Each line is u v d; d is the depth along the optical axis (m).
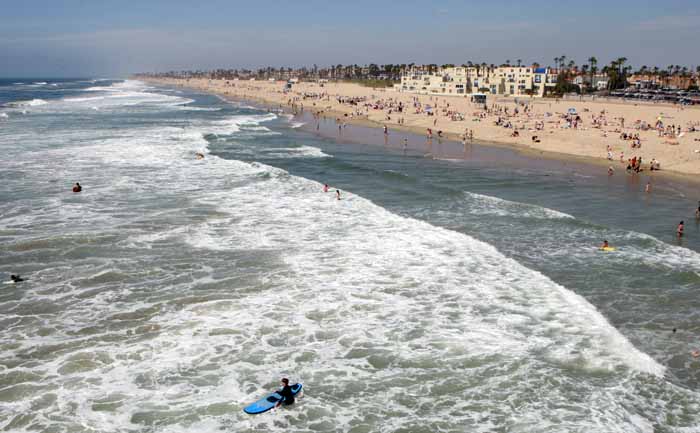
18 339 16.36
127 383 14.34
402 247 24.67
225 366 15.23
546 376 14.69
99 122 78.81
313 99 156.75
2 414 12.96
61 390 13.95
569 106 115.06
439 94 179.38
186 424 12.81
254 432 12.64
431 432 12.64
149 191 34.31
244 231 26.73
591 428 12.66
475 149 58.69
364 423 12.97
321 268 22.17
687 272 21.56
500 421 12.97
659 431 12.59
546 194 35.97
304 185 36.97
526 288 20.23
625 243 25.33
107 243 24.50
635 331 17.23
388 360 15.59
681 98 123.38
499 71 174.88
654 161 46.16
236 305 18.81
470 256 23.53
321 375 14.88
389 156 53.09
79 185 33.88
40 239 24.59
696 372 14.98
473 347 16.19
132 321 17.58
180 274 21.31
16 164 41.97
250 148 55.91
